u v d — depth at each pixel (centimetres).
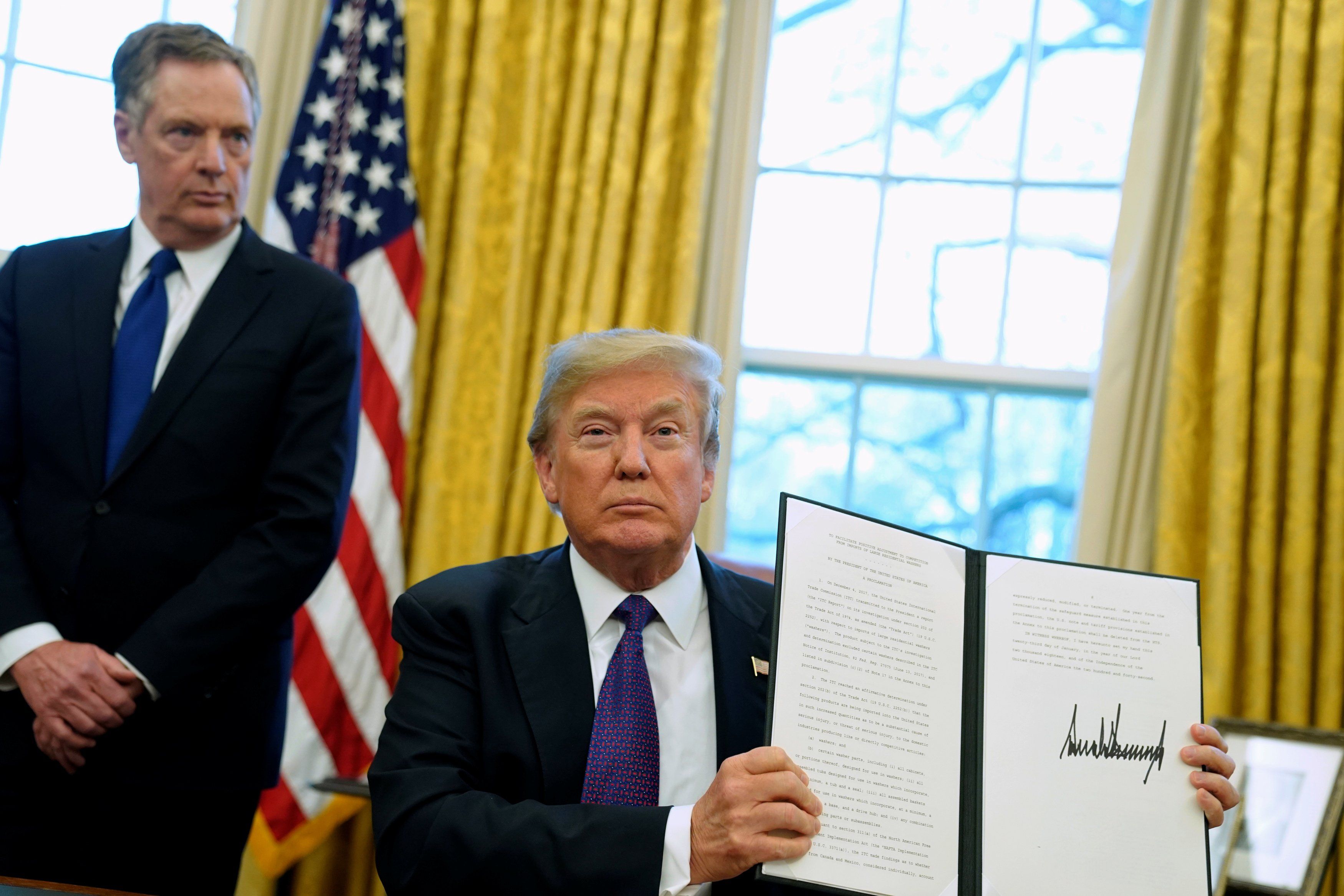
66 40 371
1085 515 335
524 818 134
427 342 349
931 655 142
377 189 346
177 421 196
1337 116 326
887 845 130
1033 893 133
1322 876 230
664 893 129
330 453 204
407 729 148
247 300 207
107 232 215
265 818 305
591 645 156
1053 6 381
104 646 190
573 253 350
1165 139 343
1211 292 330
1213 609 313
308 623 316
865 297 379
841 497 371
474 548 336
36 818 183
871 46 388
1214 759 143
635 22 358
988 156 379
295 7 372
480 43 355
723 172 370
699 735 151
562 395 156
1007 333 371
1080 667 145
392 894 139
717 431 163
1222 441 319
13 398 201
